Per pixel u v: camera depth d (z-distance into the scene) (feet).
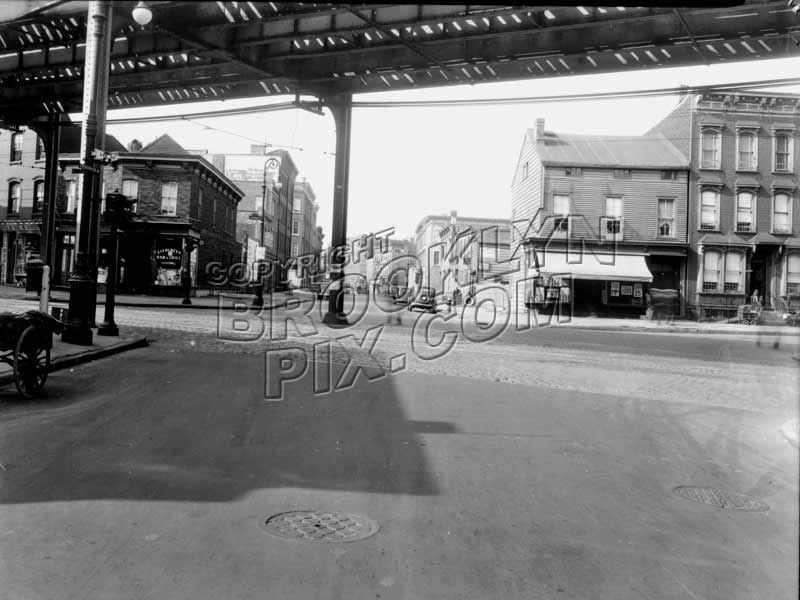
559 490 16.49
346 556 12.07
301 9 50.75
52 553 11.68
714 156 118.93
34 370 26.43
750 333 91.20
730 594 10.80
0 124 102.58
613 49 59.62
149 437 20.51
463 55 66.03
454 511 14.76
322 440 21.02
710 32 53.42
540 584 11.15
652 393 33.30
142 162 129.59
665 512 14.90
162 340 50.98
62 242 134.00
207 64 69.62
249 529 13.23
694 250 119.03
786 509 14.39
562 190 119.44
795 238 118.11
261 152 220.43
